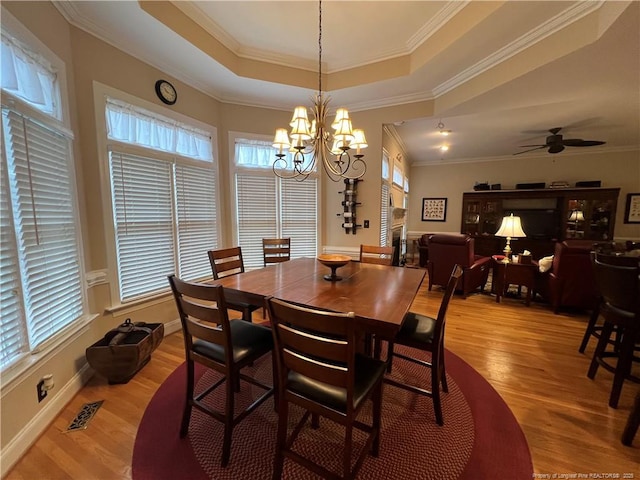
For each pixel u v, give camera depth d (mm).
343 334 1015
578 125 4418
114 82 2357
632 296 1745
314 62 3221
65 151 1954
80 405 1834
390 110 3680
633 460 1436
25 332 1533
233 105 3572
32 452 1481
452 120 4207
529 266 3689
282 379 1249
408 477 1348
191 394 1572
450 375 2182
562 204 6055
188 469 1389
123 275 2498
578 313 3490
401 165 6137
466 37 2348
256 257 3881
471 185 7109
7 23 1460
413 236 7723
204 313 1383
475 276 4078
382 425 1677
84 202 2156
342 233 4090
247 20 2516
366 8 2344
